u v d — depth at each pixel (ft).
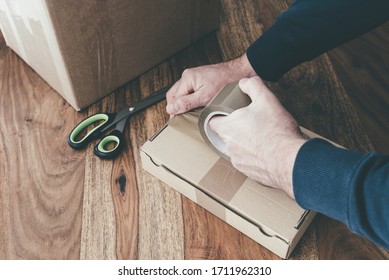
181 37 3.73
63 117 3.41
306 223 2.62
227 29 4.02
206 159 2.80
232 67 3.08
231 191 2.65
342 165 1.97
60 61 3.05
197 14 3.69
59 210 2.90
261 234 2.56
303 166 2.09
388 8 2.59
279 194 2.62
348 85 3.57
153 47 3.56
